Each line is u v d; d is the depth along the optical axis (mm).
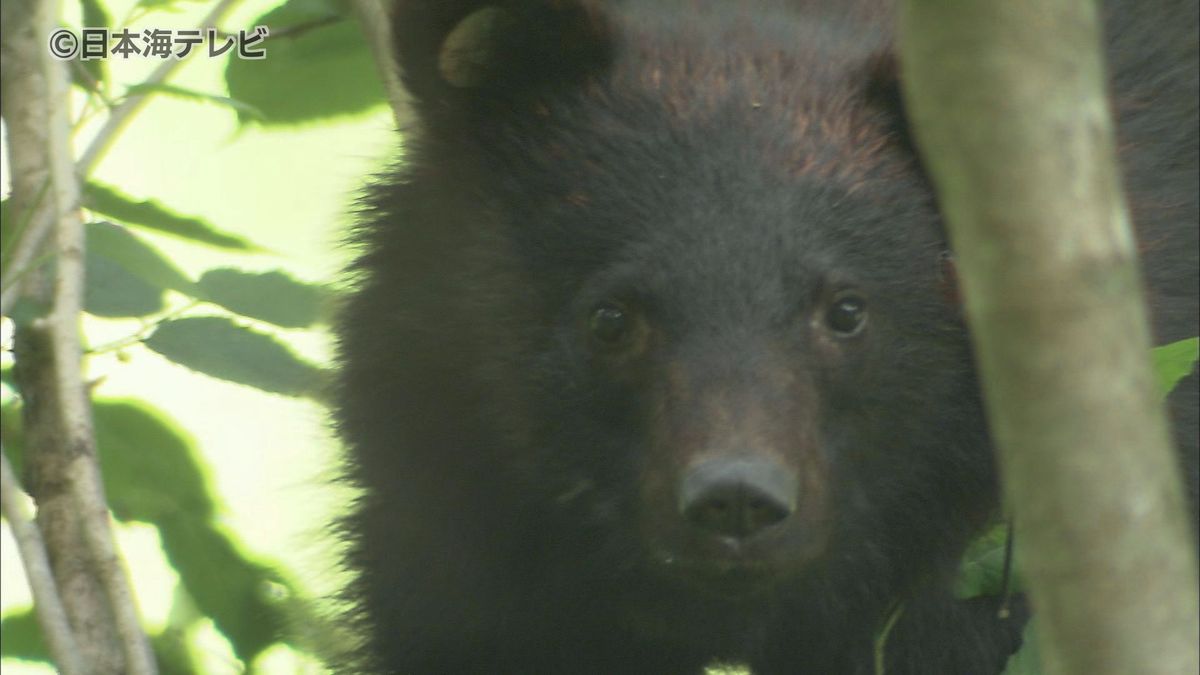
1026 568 4406
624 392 8664
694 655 10445
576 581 9859
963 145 3949
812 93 9133
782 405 8102
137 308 9734
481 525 9789
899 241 8820
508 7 9211
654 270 8469
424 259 9594
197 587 11203
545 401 9000
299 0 11453
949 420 9312
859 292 8594
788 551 8148
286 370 9773
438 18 9305
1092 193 3957
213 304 9930
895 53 9203
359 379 9906
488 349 9234
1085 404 4000
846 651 10281
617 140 8992
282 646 11477
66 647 8625
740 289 8359
